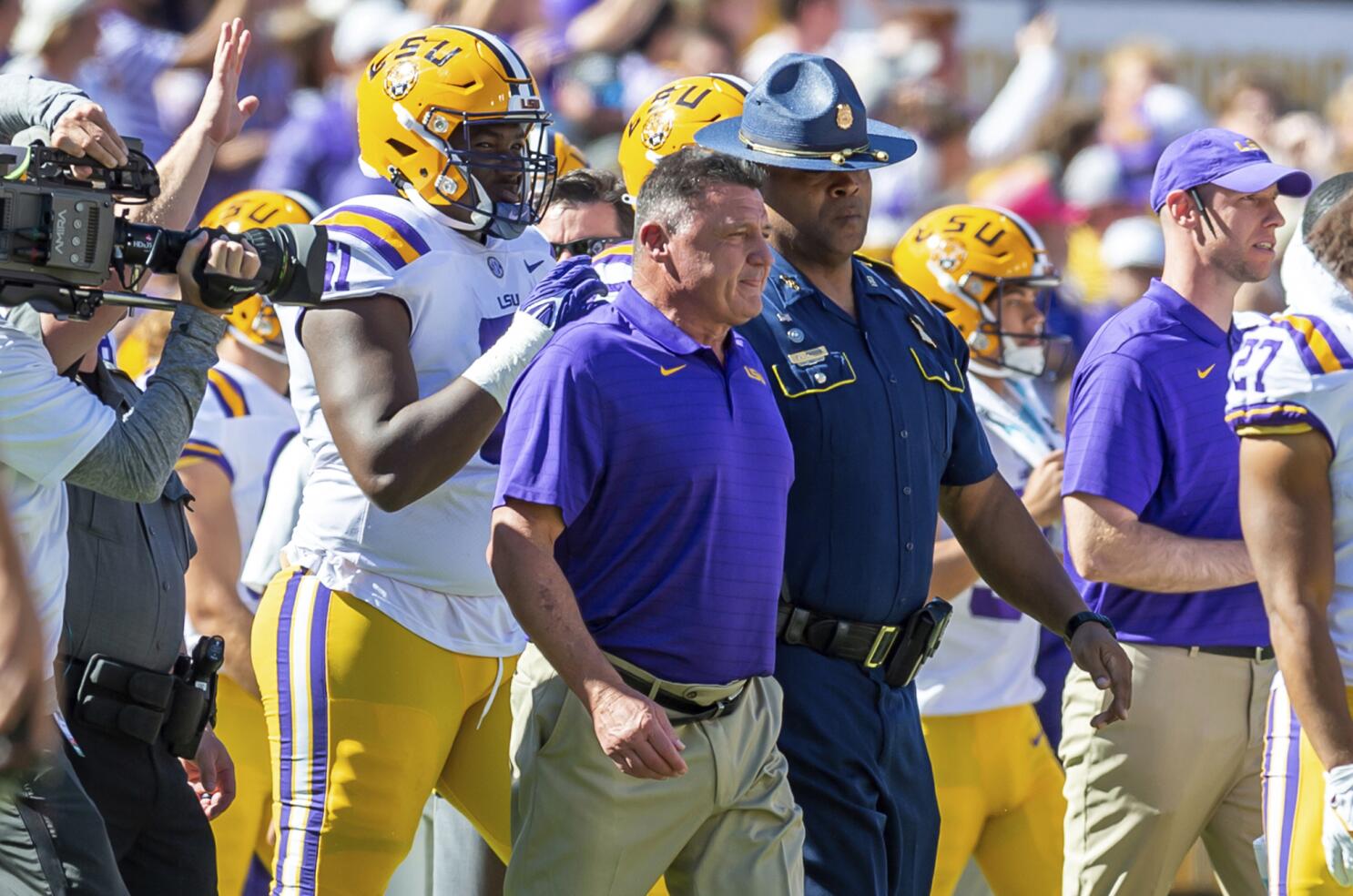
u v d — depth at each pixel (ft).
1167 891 62.44
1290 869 53.16
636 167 64.69
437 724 56.49
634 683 50.11
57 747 45.98
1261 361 51.65
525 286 58.23
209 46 116.26
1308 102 156.56
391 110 56.13
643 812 50.24
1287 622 50.83
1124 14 153.89
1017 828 66.39
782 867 51.42
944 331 57.93
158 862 52.01
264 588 64.23
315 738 55.98
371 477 52.13
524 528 49.24
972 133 138.62
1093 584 62.28
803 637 53.88
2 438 45.55
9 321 49.57
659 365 50.34
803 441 53.42
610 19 131.44
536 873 50.83
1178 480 61.16
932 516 55.47
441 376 55.77
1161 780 60.85
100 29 108.78
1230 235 61.77
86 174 46.65
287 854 56.08
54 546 46.68
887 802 54.49
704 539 50.08
